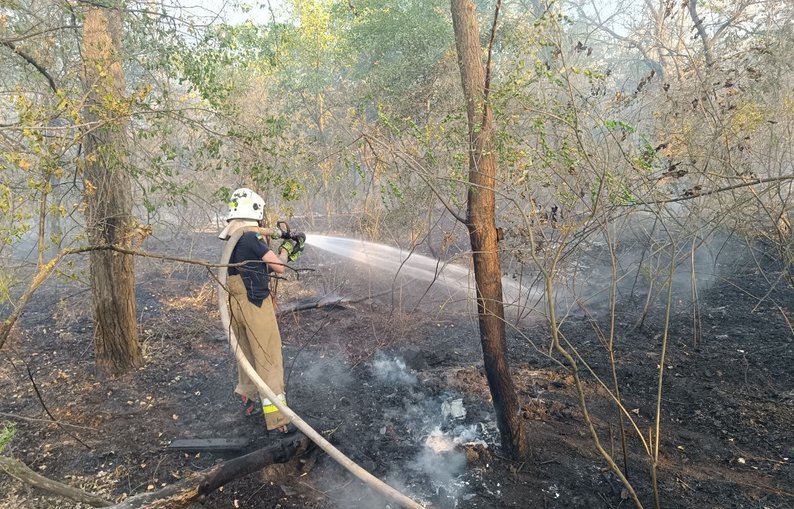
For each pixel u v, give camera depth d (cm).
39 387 444
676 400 391
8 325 233
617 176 337
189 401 416
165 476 326
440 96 794
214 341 536
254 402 401
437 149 376
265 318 357
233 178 749
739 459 319
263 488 305
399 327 551
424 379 432
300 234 388
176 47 412
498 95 293
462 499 294
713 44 620
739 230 512
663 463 319
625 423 365
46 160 259
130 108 346
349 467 269
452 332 545
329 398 413
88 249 244
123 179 420
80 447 355
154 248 890
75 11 402
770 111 483
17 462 247
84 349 522
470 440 347
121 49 420
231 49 423
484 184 297
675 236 561
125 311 455
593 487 299
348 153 394
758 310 548
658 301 595
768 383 403
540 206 394
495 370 311
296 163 454
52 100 413
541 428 359
